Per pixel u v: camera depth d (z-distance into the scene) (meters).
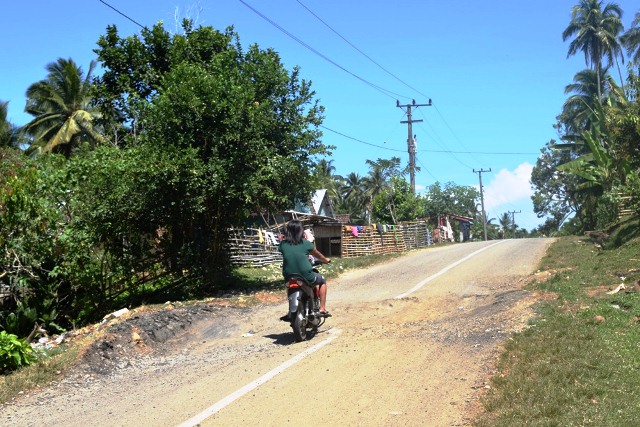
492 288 12.65
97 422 5.75
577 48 45.22
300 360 7.47
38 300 11.51
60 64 33.78
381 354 7.51
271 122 14.55
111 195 12.83
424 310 10.66
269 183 14.73
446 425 5.07
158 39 16.86
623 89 28.55
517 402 5.29
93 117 32.50
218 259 15.45
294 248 8.85
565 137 40.34
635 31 40.41
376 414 5.44
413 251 27.73
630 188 19.58
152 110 13.84
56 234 11.88
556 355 6.52
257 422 5.40
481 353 7.19
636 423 4.63
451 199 62.66
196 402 6.11
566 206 62.06
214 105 13.64
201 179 13.34
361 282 15.62
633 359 6.30
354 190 67.69
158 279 14.49
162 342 9.43
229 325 10.35
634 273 11.64
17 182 11.70
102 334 8.97
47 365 7.84
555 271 13.77
